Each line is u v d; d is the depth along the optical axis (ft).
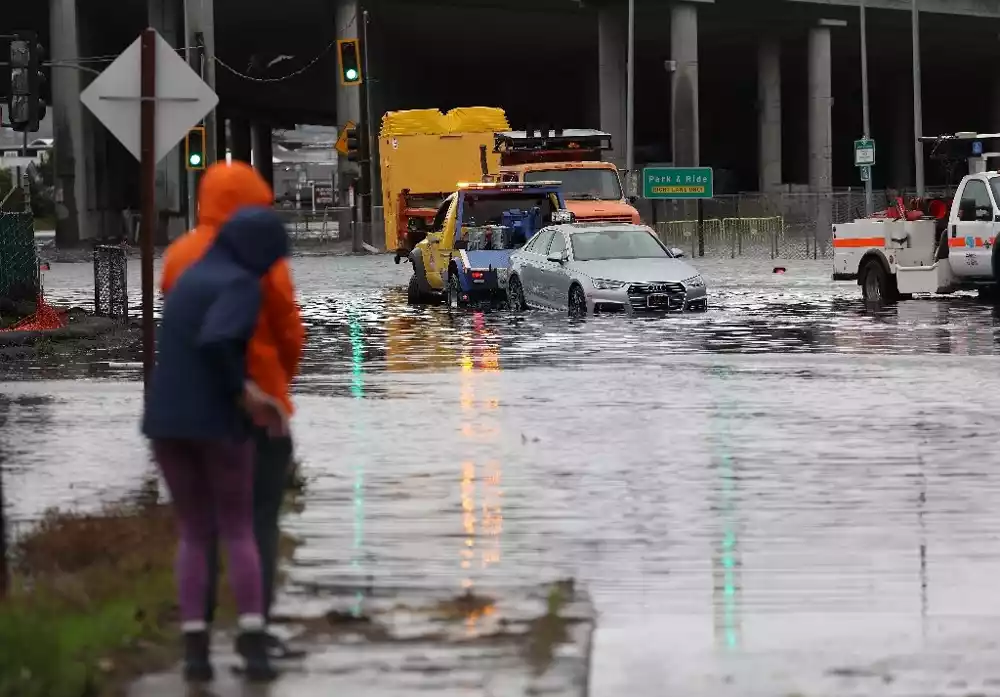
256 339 65.46
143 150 103.14
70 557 80.84
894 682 60.85
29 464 113.91
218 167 64.34
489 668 62.08
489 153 393.50
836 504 96.27
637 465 111.04
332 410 141.69
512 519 92.58
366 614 70.59
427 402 147.23
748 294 303.48
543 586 76.23
